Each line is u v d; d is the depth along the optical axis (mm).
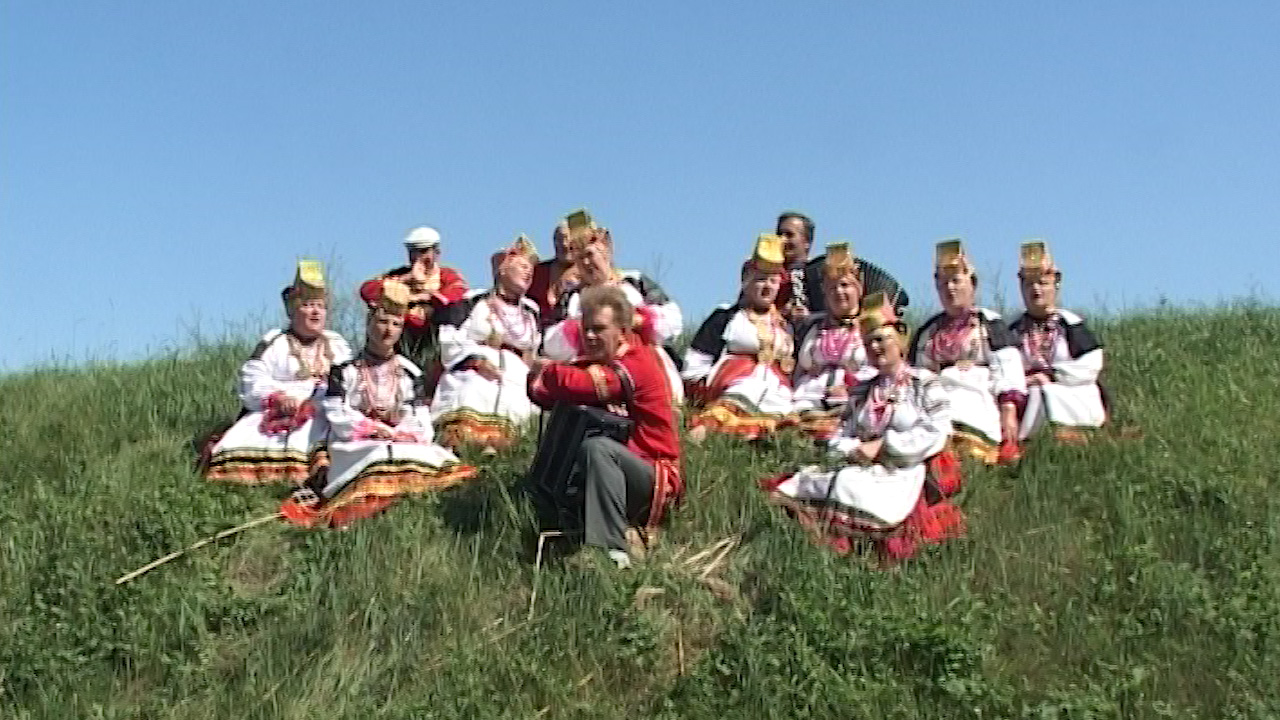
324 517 8430
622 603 7340
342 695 6992
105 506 8609
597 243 9828
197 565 7980
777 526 8000
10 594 7758
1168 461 9062
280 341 9406
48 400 11047
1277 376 11352
